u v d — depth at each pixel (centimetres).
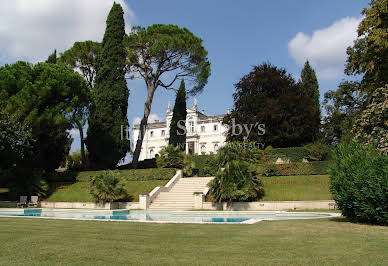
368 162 1102
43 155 3192
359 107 3666
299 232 951
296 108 3259
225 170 2089
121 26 3534
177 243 793
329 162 2439
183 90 4128
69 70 3038
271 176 2516
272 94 3612
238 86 3675
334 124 4106
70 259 625
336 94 3878
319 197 2114
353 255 640
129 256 651
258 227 1095
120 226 1169
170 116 6844
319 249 702
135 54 3425
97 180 2306
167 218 1673
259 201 2119
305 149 2955
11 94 2655
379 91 1984
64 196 2638
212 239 851
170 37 3250
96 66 3556
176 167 2883
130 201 2408
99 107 3378
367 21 2219
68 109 2856
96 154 3372
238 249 715
